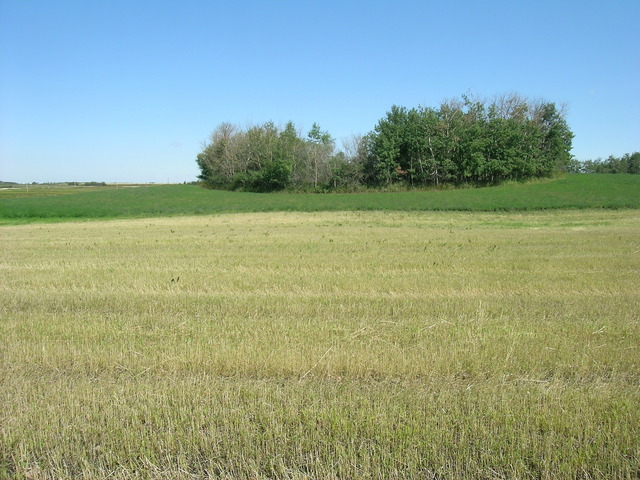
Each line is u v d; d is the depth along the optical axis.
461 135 67.69
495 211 39.25
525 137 66.62
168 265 14.11
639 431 4.31
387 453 4.05
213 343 6.65
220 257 15.71
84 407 4.79
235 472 3.98
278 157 72.88
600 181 65.88
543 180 68.25
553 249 16.94
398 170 68.69
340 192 69.38
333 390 5.12
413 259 14.79
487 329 7.29
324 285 10.98
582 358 5.95
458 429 4.41
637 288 10.57
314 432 4.31
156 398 4.96
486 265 13.59
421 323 7.71
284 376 5.67
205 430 4.45
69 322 7.82
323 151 75.12
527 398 4.86
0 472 4.02
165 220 36.16
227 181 80.19
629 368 5.74
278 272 12.72
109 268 13.54
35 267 13.85
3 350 6.44
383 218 34.47
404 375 5.64
